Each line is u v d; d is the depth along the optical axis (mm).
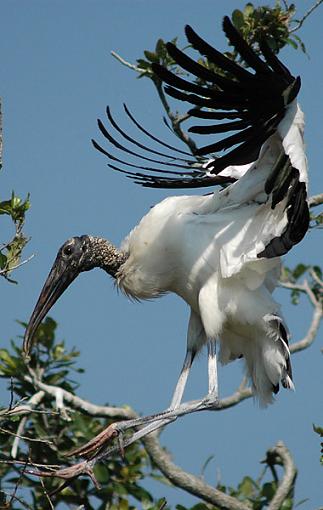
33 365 11883
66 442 11695
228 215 10414
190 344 11047
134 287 11031
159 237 10727
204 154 9430
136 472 11898
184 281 10742
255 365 10938
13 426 11539
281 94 9219
